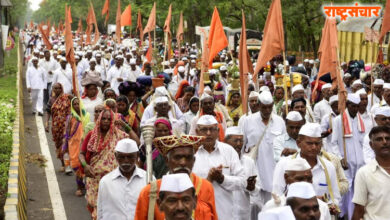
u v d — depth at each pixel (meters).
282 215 3.39
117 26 24.22
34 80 19.56
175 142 5.24
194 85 17.05
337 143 9.23
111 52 29.66
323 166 6.37
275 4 9.66
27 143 15.31
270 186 8.20
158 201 4.35
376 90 12.39
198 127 6.59
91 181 8.09
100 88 14.06
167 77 14.22
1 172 8.98
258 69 9.78
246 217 7.28
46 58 21.00
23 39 59.56
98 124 8.04
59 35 62.72
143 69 18.14
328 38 10.61
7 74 26.61
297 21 32.66
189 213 4.12
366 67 20.36
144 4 43.88
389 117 8.38
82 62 20.12
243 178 6.61
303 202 4.39
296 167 5.55
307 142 6.29
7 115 13.95
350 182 9.02
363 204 6.10
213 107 9.17
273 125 8.29
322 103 11.49
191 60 21.36
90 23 32.53
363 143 8.38
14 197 7.92
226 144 6.75
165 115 9.26
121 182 6.52
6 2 31.23
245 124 8.47
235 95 11.17
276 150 7.56
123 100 10.10
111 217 6.50
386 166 6.03
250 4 35.38
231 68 14.18
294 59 24.53
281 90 11.38
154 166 7.47
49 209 9.85
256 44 35.41
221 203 6.39
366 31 13.34
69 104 12.25
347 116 9.18
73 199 10.45
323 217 5.28
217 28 13.38
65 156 11.51
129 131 8.91
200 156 6.61
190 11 40.28
